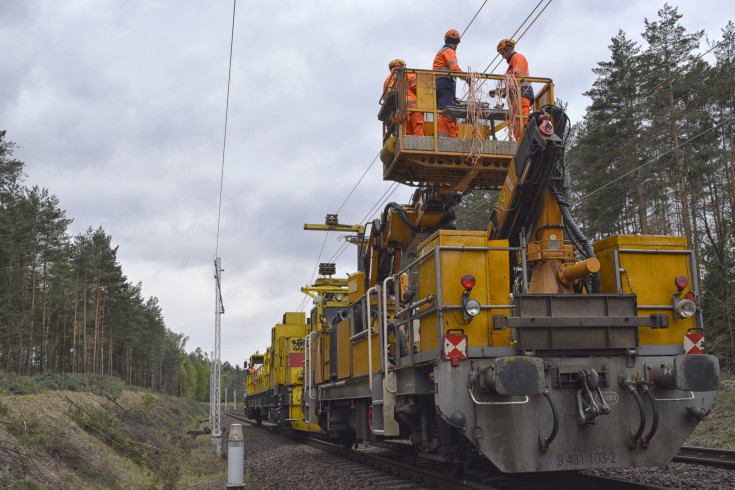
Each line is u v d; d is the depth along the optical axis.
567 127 7.67
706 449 11.14
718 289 21.86
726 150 30.14
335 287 20.11
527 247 7.77
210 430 30.53
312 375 15.68
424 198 10.27
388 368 8.84
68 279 47.81
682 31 32.59
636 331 6.81
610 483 7.51
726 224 20.67
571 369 6.64
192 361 160.38
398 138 8.83
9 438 10.03
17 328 34.28
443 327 6.67
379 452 13.95
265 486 10.68
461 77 9.16
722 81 30.41
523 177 7.55
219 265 25.72
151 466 14.04
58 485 9.11
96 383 26.28
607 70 33.78
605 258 7.36
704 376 6.42
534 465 6.48
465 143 8.90
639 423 6.72
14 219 37.06
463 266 6.86
